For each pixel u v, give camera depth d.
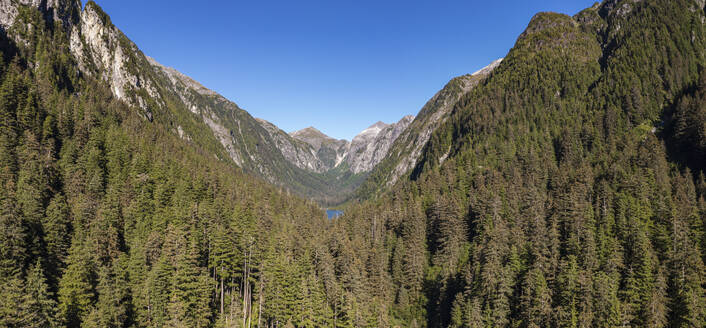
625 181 103.44
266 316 75.19
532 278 72.31
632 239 79.81
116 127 136.88
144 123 176.00
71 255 61.75
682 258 72.69
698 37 180.38
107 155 114.38
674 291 69.44
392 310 96.75
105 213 80.81
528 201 109.88
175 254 67.75
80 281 58.66
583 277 67.69
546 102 186.38
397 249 109.88
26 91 115.12
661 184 103.81
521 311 71.19
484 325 71.81
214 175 138.50
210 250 76.25
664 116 144.88
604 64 197.62
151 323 60.81
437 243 114.31
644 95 157.12
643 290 69.56
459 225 110.56
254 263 81.75
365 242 121.69
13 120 100.06
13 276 55.16
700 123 115.38
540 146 160.38
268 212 127.25
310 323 70.12
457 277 91.81
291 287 73.75
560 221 92.75
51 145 102.00
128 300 63.47
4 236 56.72
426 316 92.25
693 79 160.25
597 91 173.25
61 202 76.38
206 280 66.94
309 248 94.75
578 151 146.88
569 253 81.44
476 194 128.12
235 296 74.88
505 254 82.75
